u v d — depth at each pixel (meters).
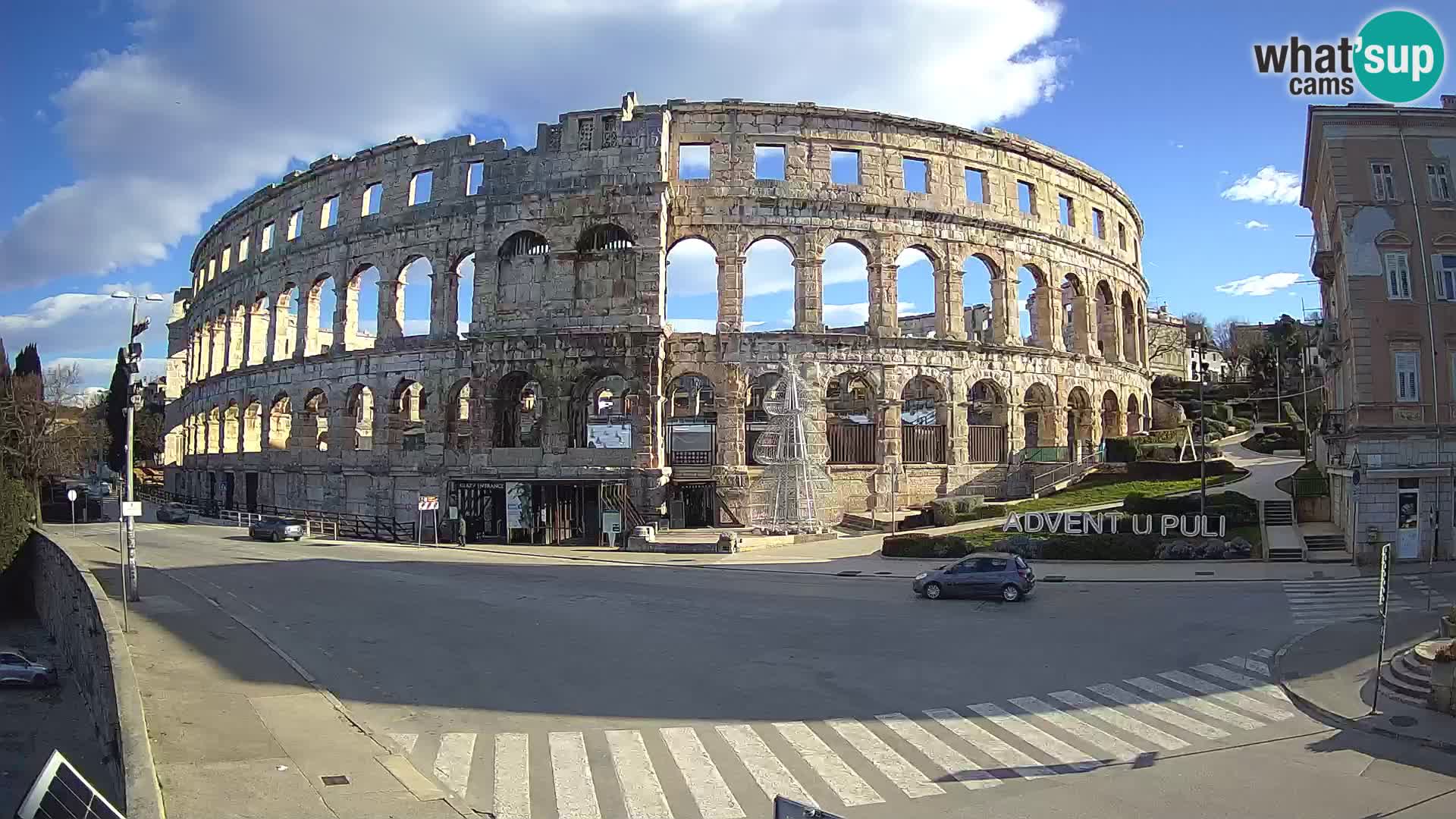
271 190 77.69
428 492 62.75
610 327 58.94
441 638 27.77
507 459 60.22
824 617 31.58
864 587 38.72
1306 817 14.64
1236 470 63.78
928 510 58.06
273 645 26.41
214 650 25.44
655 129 60.94
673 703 20.92
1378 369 44.19
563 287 61.12
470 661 24.86
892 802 15.20
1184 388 101.88
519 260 62.47
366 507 66.50
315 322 78.94
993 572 34.88
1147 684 22.78
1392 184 45.62
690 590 37.72
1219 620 30.59
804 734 18.77
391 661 24.80
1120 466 66.31
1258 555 44.78
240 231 83.62
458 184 65.19
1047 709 20.69
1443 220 45.12
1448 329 44.31
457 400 64.31
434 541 60.25
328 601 34.19
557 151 62.25
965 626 29.81
